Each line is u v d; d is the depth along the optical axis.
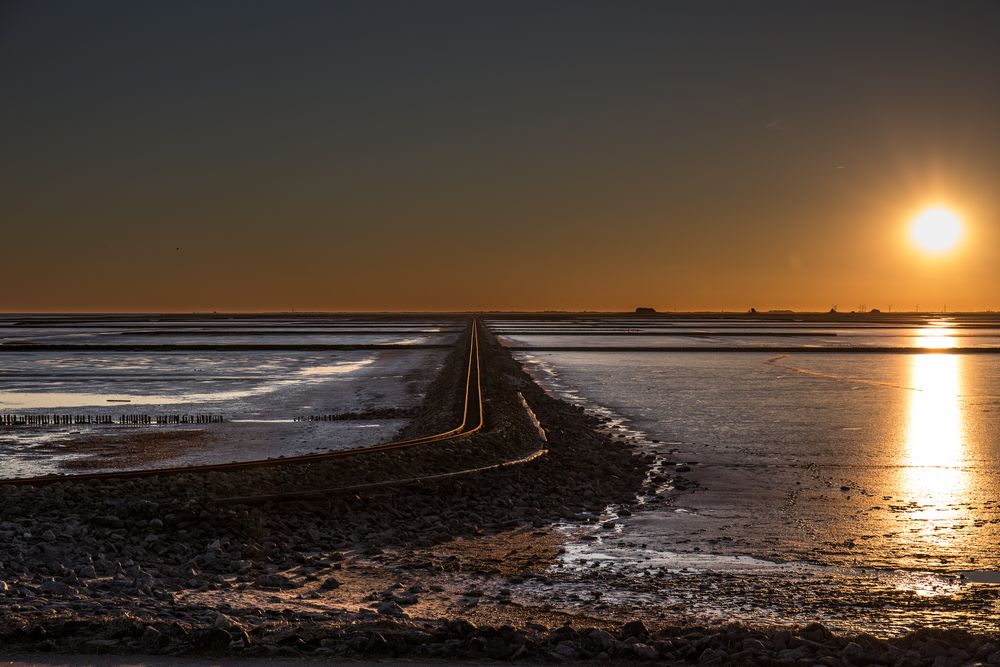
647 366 65.06
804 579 12.55
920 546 14.70
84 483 16.22
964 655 8.24
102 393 43.28
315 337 112.19
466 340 93.94
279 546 13.90
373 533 15.41
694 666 7.91
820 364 67.38
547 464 22.69
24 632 7.75
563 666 7.82
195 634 7.83
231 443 27.11
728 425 32.06
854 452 25.48
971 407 37.66
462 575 12.53
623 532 15.93
